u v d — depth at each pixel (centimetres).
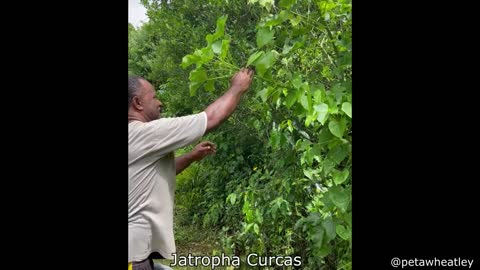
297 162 294
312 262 295
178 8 502
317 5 220
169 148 212
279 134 268
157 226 214
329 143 198
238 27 434
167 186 221
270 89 205
